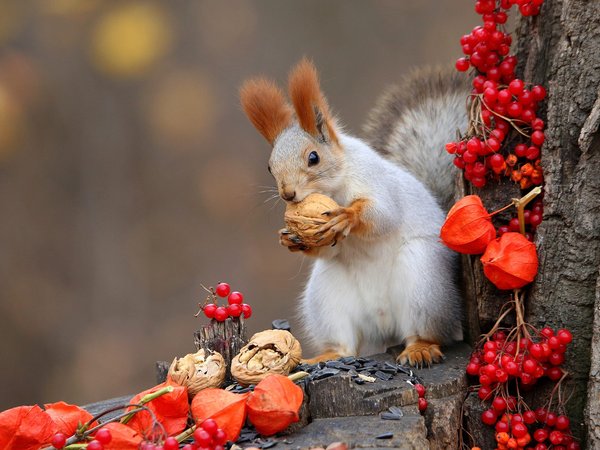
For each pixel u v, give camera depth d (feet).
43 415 23.77
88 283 66.28
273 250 66.13
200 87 71.26
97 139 70.44
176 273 66.59
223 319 27.53
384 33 71.41
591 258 26.50
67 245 67.51
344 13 72.28
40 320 63.10
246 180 69.15
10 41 69.56
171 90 71.20
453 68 38.04
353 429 24.21
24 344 62.08
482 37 29.30
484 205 29.12
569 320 26.78
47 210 68.28
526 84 29.32
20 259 66.18
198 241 67.62
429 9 71.46
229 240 67.41
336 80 70.44
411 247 30.71
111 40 67.46
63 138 69.97
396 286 30.91
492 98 28.48
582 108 26.86
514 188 28.84
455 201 30.14
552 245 27.09
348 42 71.77
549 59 28.91
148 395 23.75
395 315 31.53
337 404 25.34
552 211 27.17
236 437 23.67
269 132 31.71
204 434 22.52
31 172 68.69
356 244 31.01
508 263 26.89
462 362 28.99
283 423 23.65
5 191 67.87
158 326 63.72
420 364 28.81
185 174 70.08
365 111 69.26
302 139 30.53
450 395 27.17
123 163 70.44
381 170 31.27
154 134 71.00
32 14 69.87
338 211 29.43
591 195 26.48
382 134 37.27
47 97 69.67
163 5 71.72
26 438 23.53
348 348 31.76
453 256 31.42
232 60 72.18
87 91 70.74
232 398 23.81
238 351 27.30
